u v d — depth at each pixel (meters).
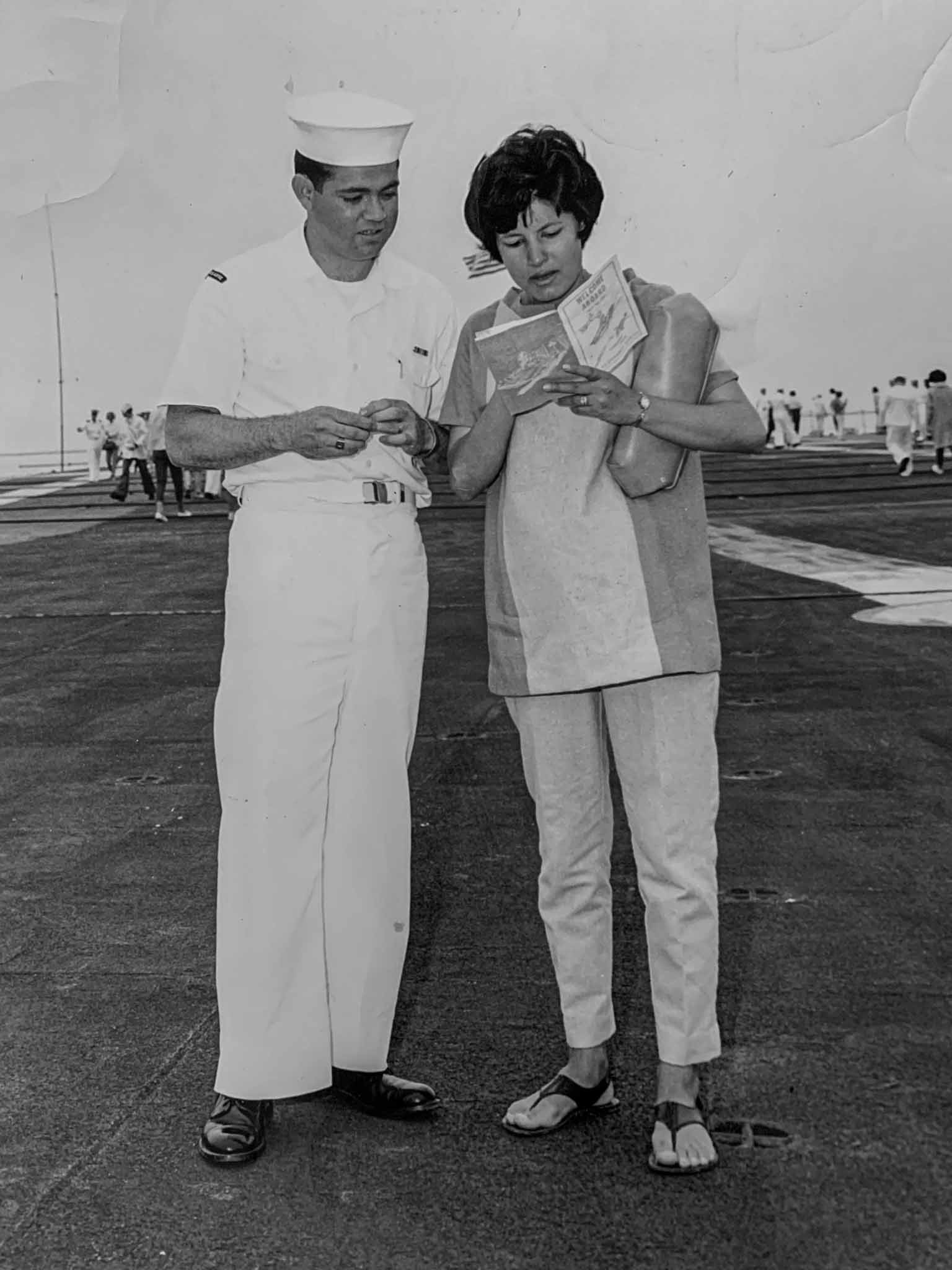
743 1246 2.31
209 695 6.80
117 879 4.19
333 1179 2.56
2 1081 2.95
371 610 2.73
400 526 2.78
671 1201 2.45
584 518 2.59
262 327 2.74
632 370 2.59
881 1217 2.38
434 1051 3.03
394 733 2.78
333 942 2.77
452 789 4.94
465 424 2.72
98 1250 2.36
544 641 2.62
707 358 2.58
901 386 19.30
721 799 4.76
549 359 2.46
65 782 5.29
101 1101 2.86
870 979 3.31
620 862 4.18
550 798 2.68
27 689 7.06
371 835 2.77
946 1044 2.98
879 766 5.11
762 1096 2.79
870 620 8.08
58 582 11.17
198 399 2.72
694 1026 2.59
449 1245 2.34
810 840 4.31
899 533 12.20
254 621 2.70
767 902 3.80
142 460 18.02
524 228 2.52
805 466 21.88
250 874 2.70
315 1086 2.75
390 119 2.62
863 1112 2.72
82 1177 2.58
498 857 4.23
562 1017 3.17
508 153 2.52
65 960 3.58
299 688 2.68
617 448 2.56
